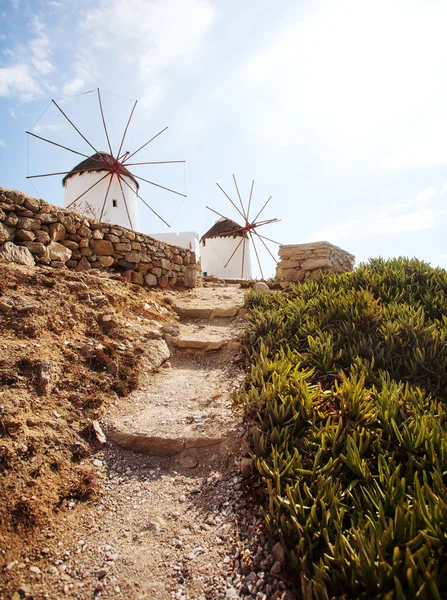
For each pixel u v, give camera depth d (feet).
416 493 7.25
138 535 8.04
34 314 13.33
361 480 8.36
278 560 7.16
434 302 19.90
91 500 8.88
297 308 19.40
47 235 18.44
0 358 11.07
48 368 11.59
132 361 14.87
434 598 5.33
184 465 10.32
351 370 13.43
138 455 10.75
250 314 20.93
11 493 7.97
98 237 22.12
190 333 19.66
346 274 25.36
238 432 11.00
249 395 12.26
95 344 14.30
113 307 17.38
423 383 13.46
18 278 14.80
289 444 9.65
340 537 6.58
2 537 7.18
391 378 13.66
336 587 6.08
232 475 9.74
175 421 11.96
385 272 24.14
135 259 24.52
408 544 6.24
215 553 7.56
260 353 15.40
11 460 8.59
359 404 10.58
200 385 14.73
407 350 15.15
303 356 14.96
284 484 8.45
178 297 25.94
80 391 12.05
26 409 10.15
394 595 5.61
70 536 7.81
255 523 8.14
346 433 9.66
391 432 9.59
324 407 11.16
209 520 8.43
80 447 10.21
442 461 8.29
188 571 7.16
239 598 6.56
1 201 16.52
